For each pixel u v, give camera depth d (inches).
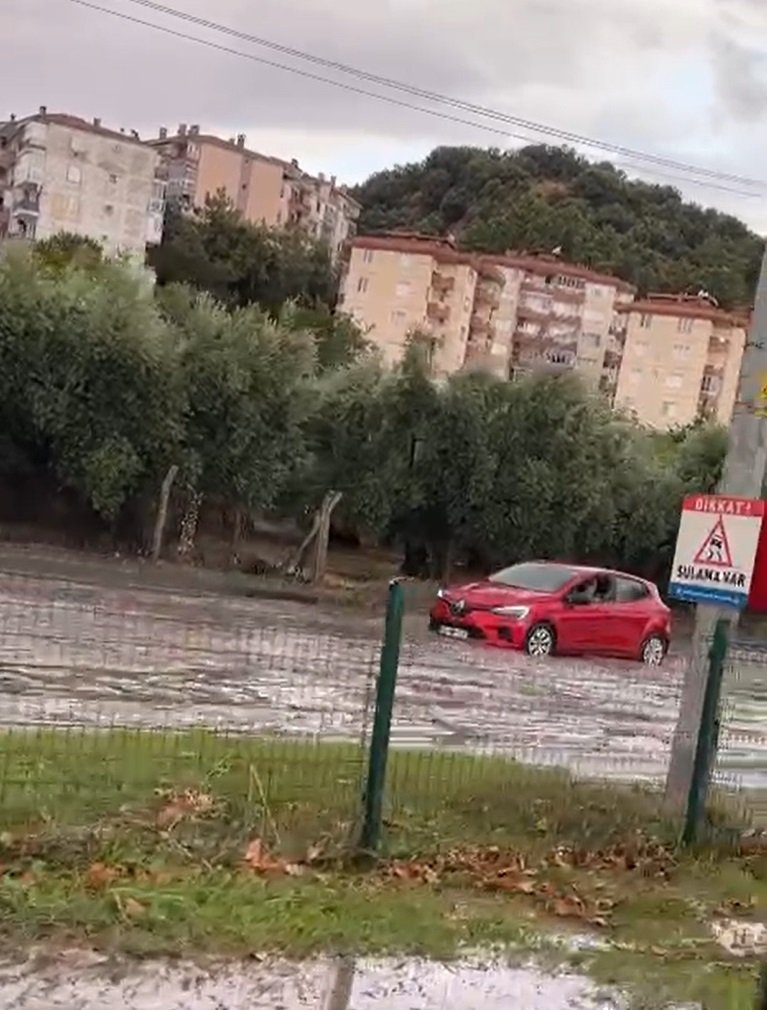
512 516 1136.2
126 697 394.0
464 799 310.8
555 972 206.8
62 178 3164.4
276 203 3885.3
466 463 1119.6
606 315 3705.7
